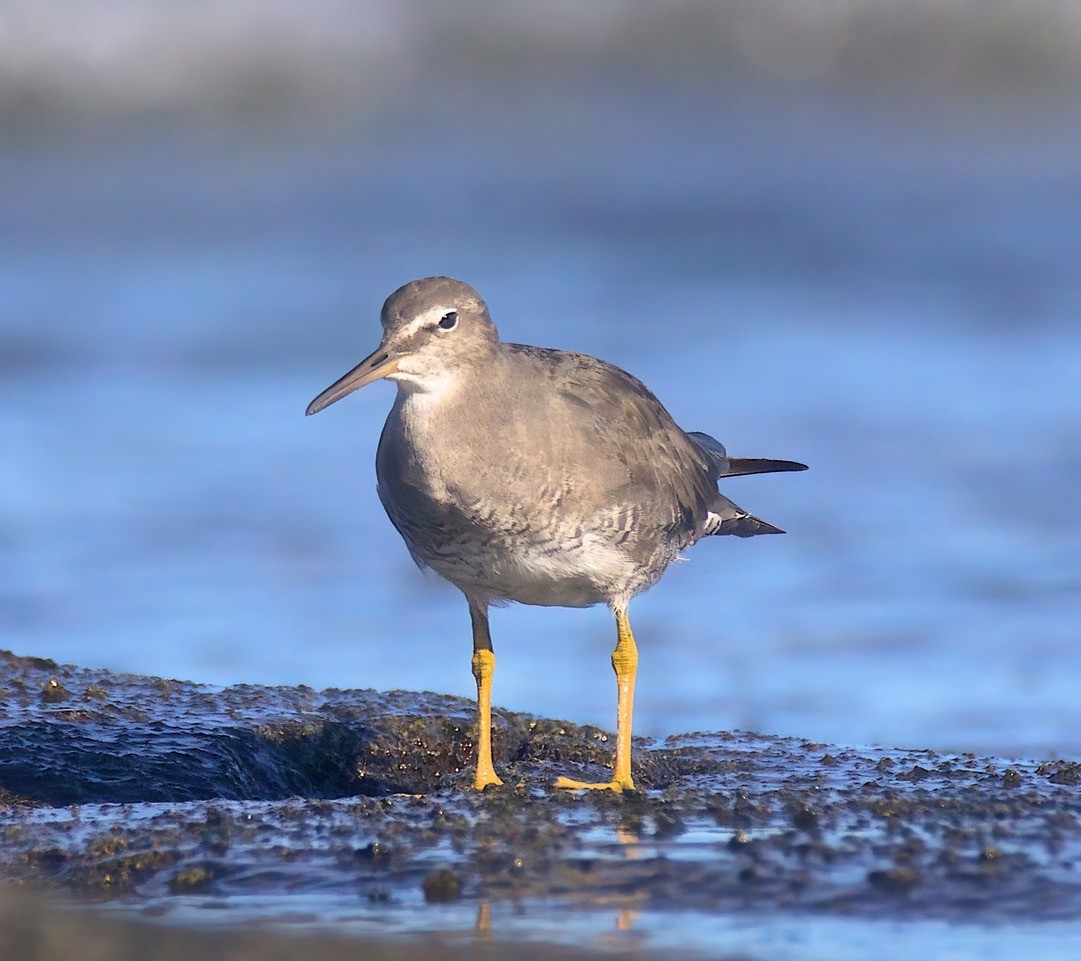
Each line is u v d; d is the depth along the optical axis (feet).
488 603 34.83
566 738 38.32
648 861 26.86
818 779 34.17
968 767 35.32
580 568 33.40
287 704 38.45
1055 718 44.29
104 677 39.45
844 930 23.98
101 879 26.84
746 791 32.14
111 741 34.73
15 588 54.19
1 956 23.58
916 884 25.62
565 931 24.18
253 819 29.40
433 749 37.40
